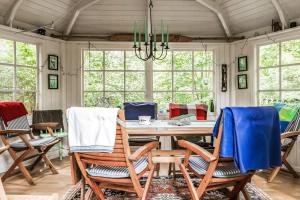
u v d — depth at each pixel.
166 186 3.03
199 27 4.80
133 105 3.64
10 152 3.18
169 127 2.61
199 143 3.27
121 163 2.04
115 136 1.99
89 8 4.47
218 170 2.12
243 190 2.43
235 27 4.76
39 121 4.00
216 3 4.42
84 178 2.30
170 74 4.93
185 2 4.45
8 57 3.95
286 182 3.23
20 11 3.95
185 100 4.96
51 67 4.48
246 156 1.93
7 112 3.32
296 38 3.89
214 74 4.95
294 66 3.99
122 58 4.89
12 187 3.07
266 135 2.02
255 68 4.51
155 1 4.38
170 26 4.76
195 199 2.11
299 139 3.69
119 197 2.75
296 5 3.84
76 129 2.03
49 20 4.39
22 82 4.16
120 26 4.75
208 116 4.77
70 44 4.74
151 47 3.15
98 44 4.79
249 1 4.20
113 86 4.89
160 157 2.59
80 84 4.79
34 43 4.29
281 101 3.98
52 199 2.20
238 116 1.93
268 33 4.21
